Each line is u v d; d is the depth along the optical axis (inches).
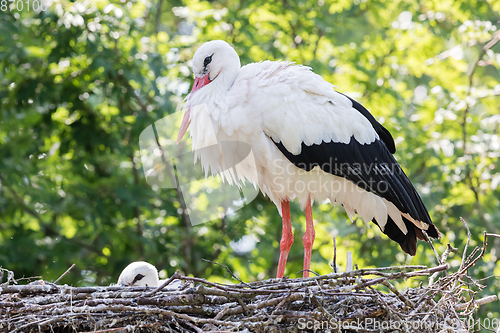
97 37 472.1
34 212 526.9
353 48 552.4
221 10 530.0
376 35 556.7
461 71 552.7
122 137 509.4
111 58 475.2
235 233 503.8
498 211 497.7
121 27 487.2
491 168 491.2
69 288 222.2
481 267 453.7
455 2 538.0
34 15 477.1
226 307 210.7
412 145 504.1
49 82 503.8
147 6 505.4
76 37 470.6
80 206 500.1
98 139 500.4
